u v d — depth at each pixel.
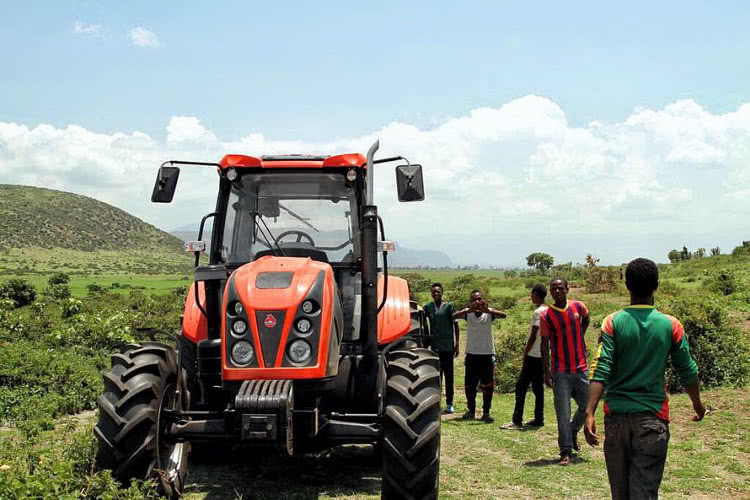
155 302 31.22
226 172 6.88
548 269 67.75
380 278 7.87
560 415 7.82
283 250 7.00
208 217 7.14
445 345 11.05
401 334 7.14
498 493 6.64
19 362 11.22
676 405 9.96
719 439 8.16
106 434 5.57
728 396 10.27
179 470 6.19
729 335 12.34
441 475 7.27
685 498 6.34
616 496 4.59
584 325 8.07
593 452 8.32
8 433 8.68
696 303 12.87
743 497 6.35
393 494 5.69
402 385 5.77
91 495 5.27
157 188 6.88
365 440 5.90
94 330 16.05
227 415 5.84
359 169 7.14
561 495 6.58
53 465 5.55
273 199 7.12
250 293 5.79
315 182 7.14
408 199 6.68
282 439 5.40
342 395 6.42
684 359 4.62
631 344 4.59
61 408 10.12
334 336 5.97
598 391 4.62
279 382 5.53
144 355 5.97
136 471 5.62
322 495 6.48
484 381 10.42
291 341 5.66
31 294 35.75
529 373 9.82
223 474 7.16
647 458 4.49
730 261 50.34
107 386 5.75
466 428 9.78
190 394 7.08
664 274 46.56
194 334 6.93
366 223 6.39
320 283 5.95
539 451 8.36
